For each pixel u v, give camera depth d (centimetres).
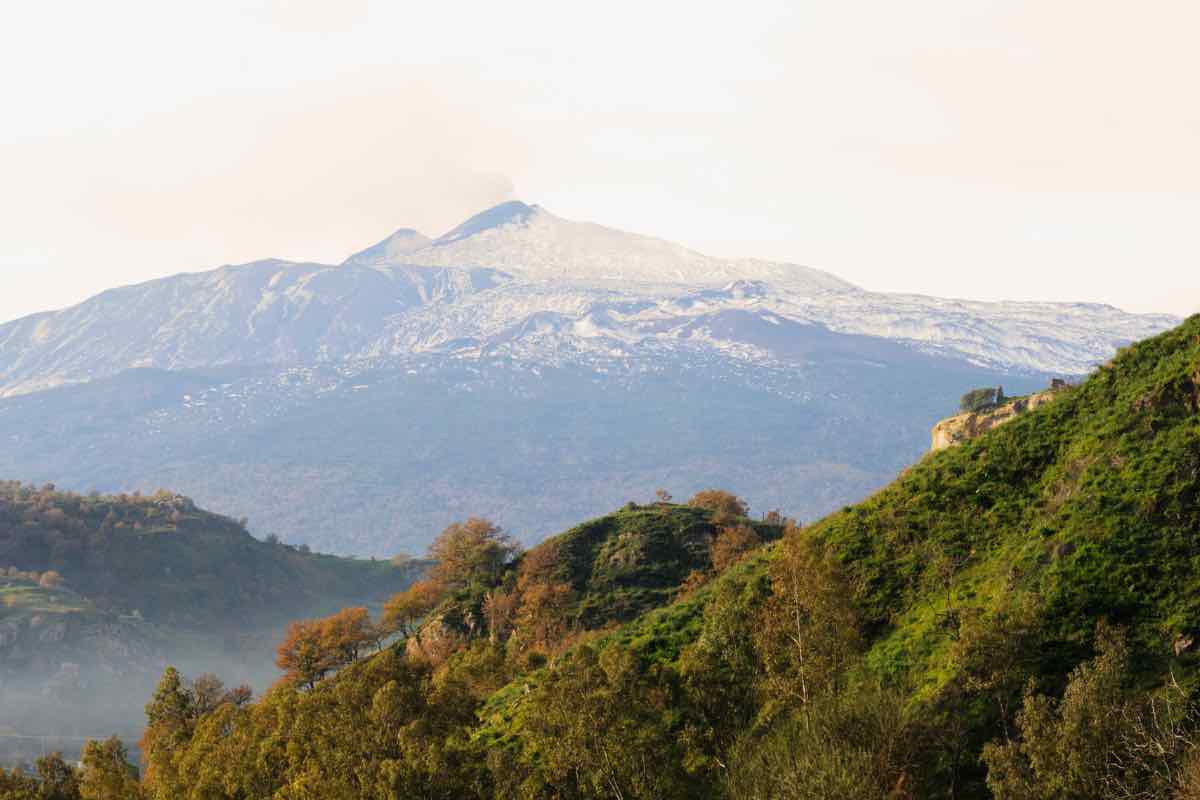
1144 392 14712
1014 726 10881
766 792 10200
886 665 12938
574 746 11350
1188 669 10694
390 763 11525
